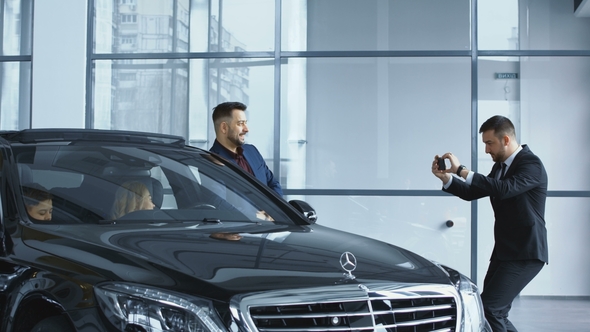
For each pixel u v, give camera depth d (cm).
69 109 864
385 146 882
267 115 887
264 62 888
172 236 333
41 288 293
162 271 284
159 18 896
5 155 384
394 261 338
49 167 385
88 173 390
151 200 393
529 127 891
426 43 886
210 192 423
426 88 884
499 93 887
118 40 894
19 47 917
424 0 887
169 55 892
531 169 519
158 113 894
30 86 915
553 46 888
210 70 892
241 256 309
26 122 916
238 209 416
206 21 893
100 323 268
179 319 265
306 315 277
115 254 299
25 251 319
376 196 880
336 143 883
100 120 890
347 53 885
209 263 296
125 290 272
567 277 888
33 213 353
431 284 314
